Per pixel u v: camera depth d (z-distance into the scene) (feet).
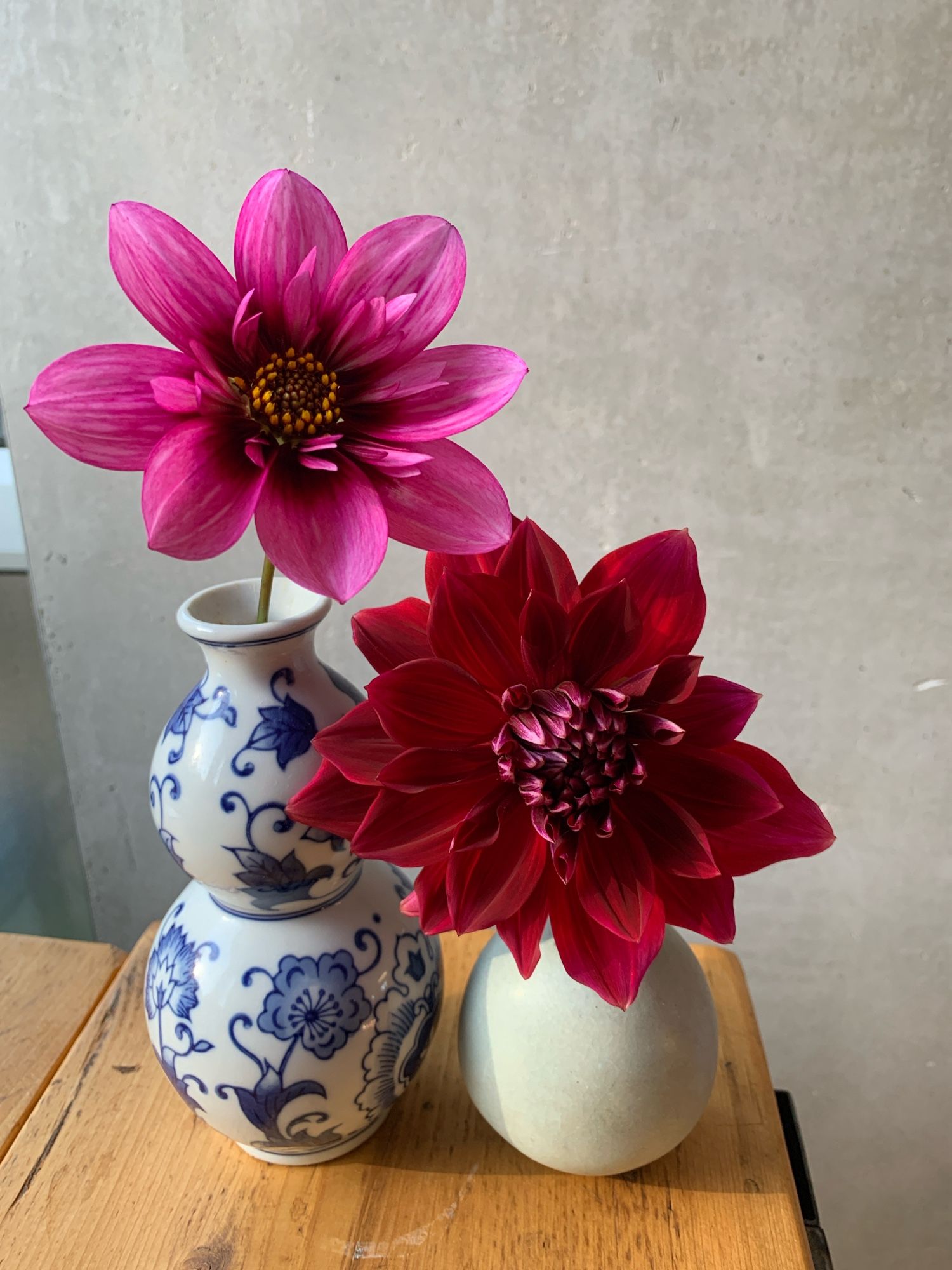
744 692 0.87
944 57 1.34
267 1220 1.02
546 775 0.82
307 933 1.01
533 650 0.85
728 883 0.92
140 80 1.46
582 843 0.86
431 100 1.43
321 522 0.75
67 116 1.49
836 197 1.42
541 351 1.56
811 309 1.48
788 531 1.63
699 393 1.55
